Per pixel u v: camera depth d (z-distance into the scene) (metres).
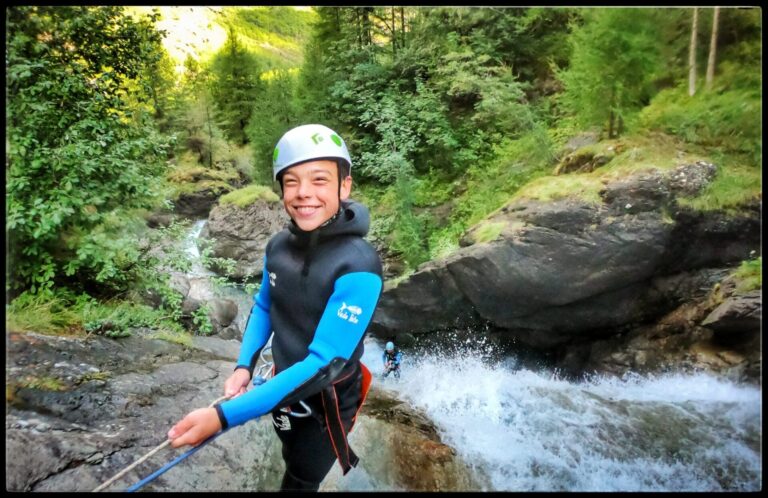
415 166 8.77
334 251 1.09
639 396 4.53
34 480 1.76
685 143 5.39
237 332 5.77
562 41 7.48
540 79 8.01
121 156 4.22
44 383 2.56
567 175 6.01
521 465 3.21
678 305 5.04
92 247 3.89
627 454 3.42
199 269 8.97
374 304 1.08
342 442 1.16
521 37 7.87
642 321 5.25
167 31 4.70
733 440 3.54
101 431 2.23
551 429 3.85
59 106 3.94
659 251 4.93
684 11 5.43
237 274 9.41
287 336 1.18
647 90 5.84
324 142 1.09
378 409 3.89
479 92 7.82
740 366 4.21
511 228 5.53
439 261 6.10
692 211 4.84
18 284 3.60
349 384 1.26
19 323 3.24
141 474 1.94
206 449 2.23
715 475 3.16
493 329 6.14
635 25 5.46
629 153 5.53
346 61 9.53
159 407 2.62
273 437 2.47
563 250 5.23
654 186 4.98
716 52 5.30
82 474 1.84
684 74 5.63
